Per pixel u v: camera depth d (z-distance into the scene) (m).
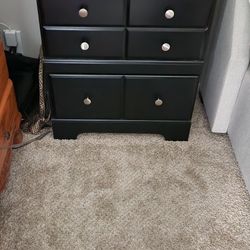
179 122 1.57
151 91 1.49
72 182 1.42
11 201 1.33
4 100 1.34
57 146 1.58
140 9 1.26
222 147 1.60
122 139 1.63
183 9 1.27
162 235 1.24
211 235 1.25
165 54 1.39
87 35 1.32
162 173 1.47
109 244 1.21
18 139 1.56
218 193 1.40
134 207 1.33
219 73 1.52
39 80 1.56
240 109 1.47
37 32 1.83
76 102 1.51
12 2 1.72
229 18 1.39
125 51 1.38
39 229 1.25
